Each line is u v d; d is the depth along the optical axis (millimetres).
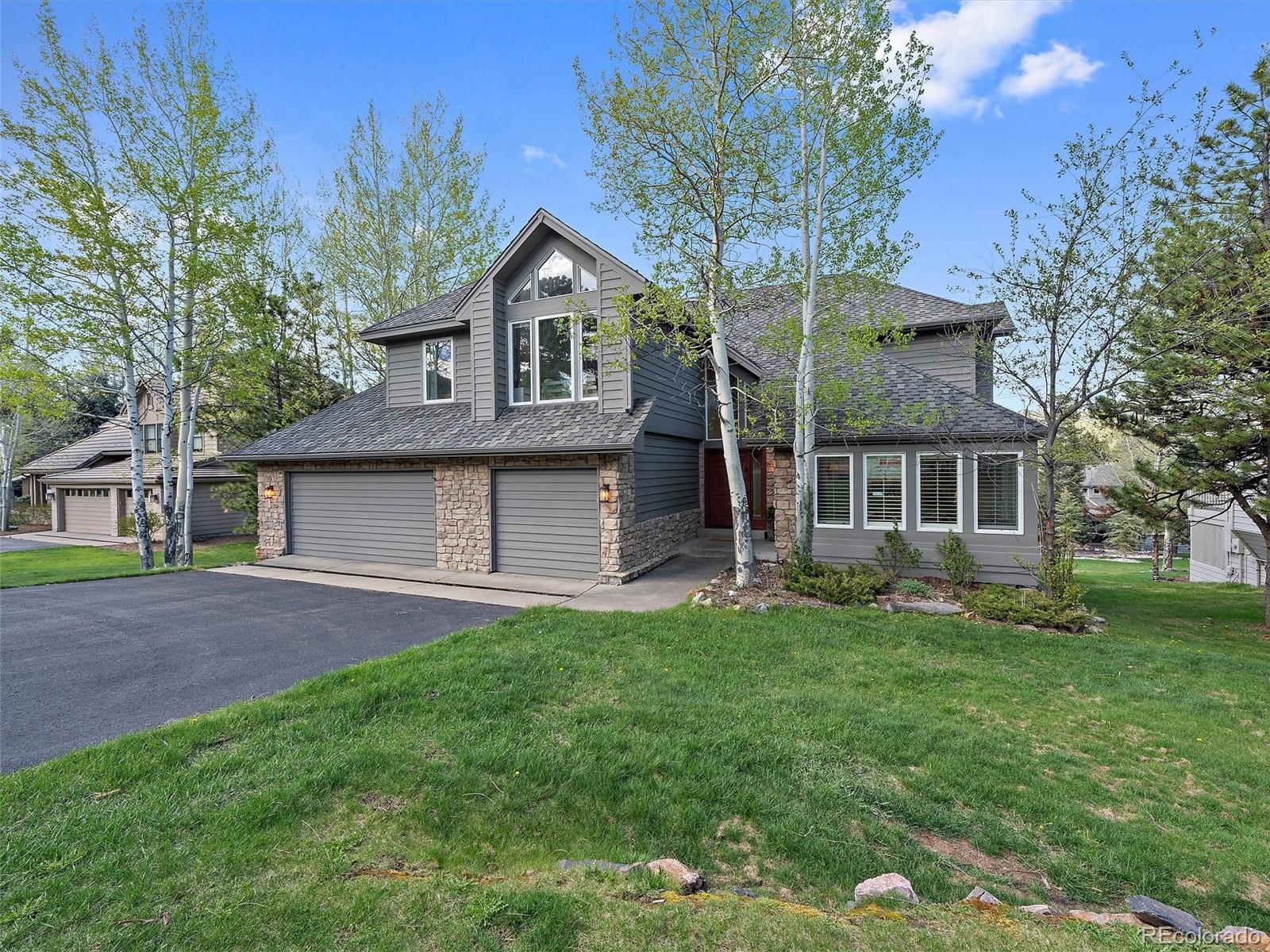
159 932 2348
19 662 5941
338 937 2330
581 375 11398
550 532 10742
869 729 4512
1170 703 5348
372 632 7098
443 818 3250
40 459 29703
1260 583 14312
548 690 5078
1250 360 8445
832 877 2916
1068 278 7949
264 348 15742
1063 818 3492
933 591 9172
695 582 10102
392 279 21109
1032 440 9430
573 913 2451
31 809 3205
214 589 9844
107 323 13898
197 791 3404
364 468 12508
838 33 8625
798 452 9656
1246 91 9203
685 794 3539
